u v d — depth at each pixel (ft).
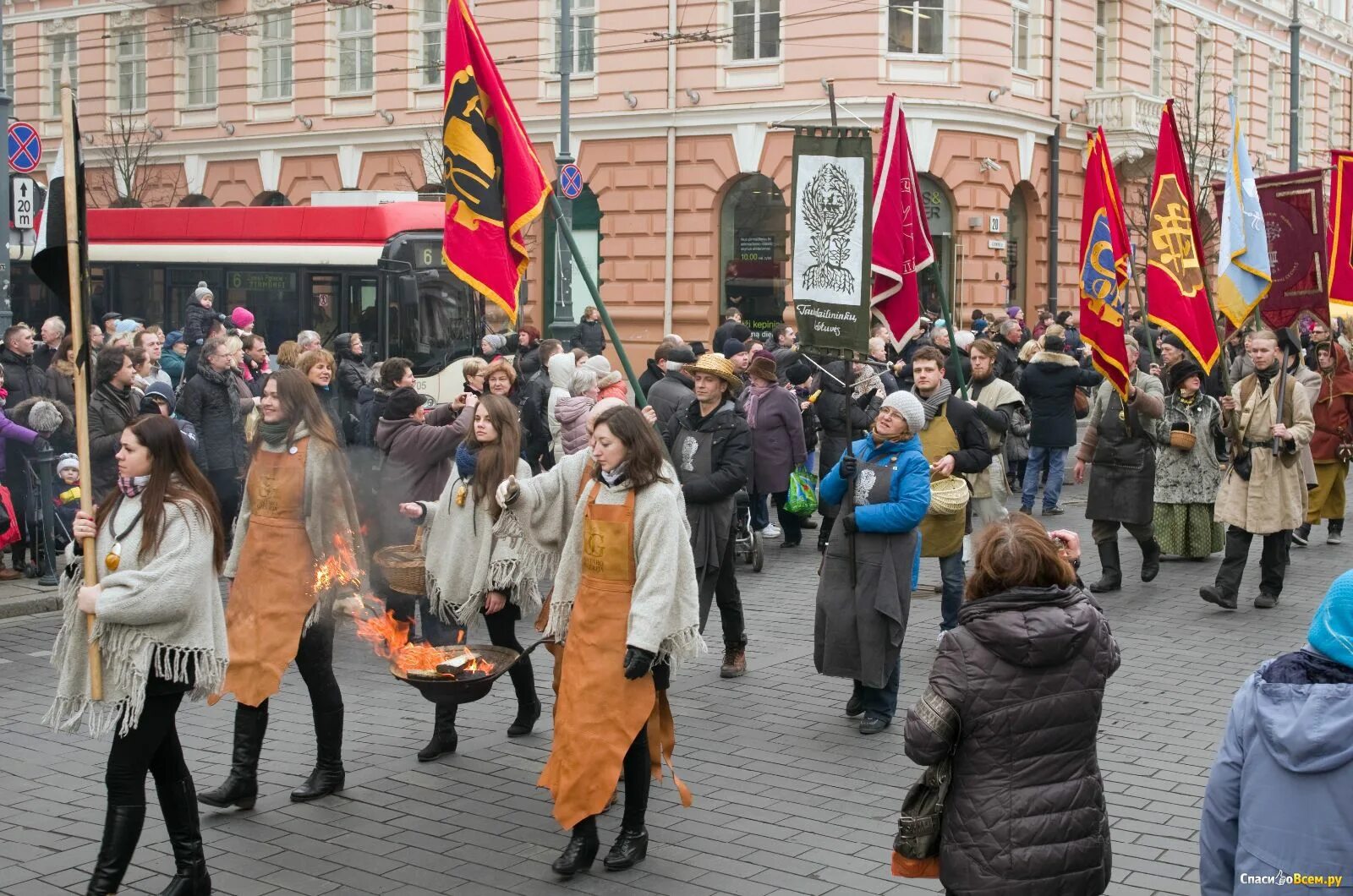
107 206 121.60
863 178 25.95
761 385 41.98
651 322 96.68
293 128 111.45
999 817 13.58
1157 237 38.22
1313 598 38.42
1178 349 42.86
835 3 89.25
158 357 46.60
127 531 17.89
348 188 108.78
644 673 19.16
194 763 24.09
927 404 32.30
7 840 20.61
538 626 22.80
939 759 13.98
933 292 91.04
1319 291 43.19
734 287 95.20
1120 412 38.68
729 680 30.01
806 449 49.19
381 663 31.30
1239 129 39.19
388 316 64.59
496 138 26.43
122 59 122.31
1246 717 11.82
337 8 109.09
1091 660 13.82
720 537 28.86
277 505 22.41
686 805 20.08
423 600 29.30
